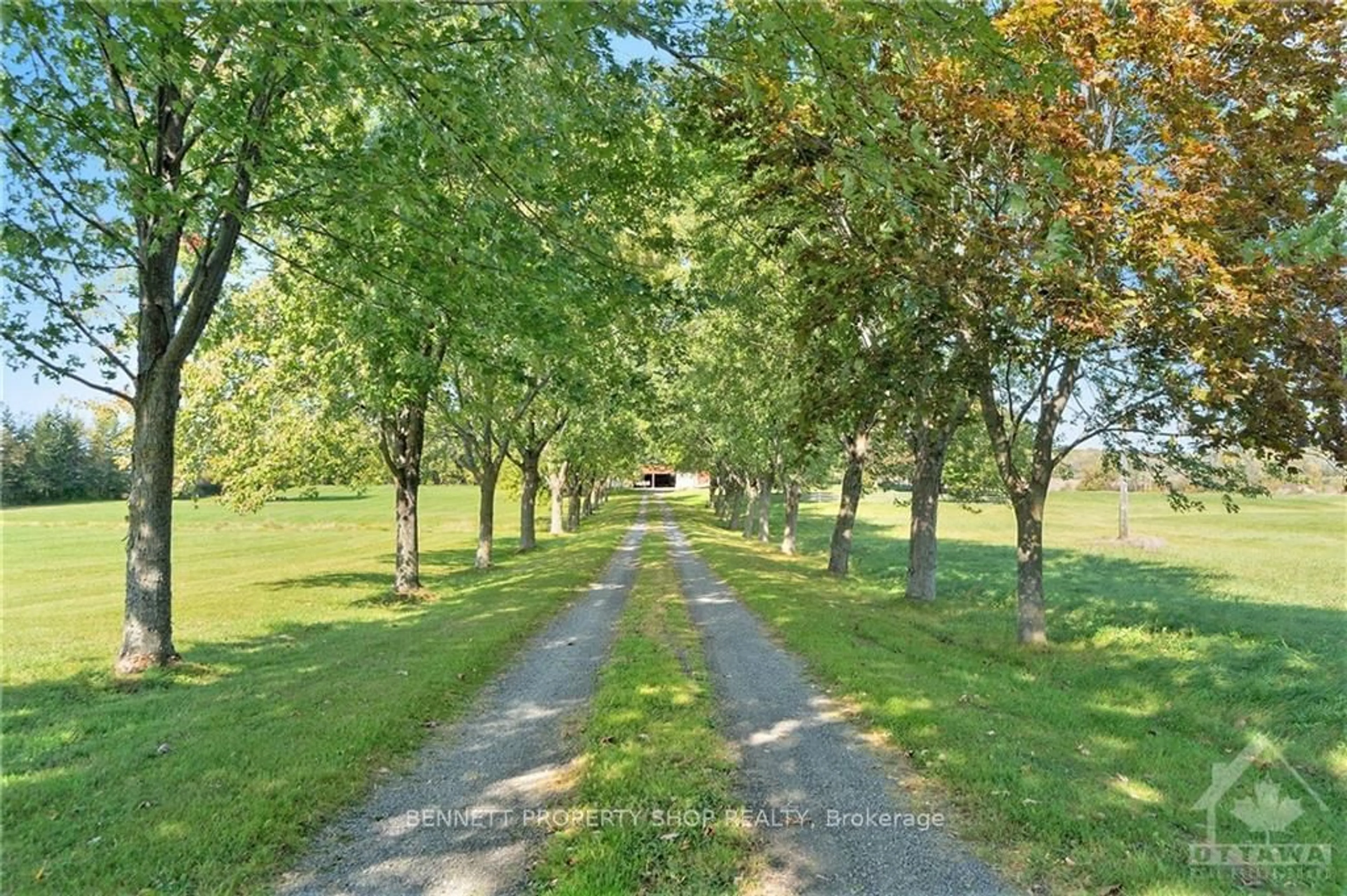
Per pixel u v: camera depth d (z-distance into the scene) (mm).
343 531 52312
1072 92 5090
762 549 32719
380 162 6973
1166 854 4527
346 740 6262
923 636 12492
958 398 13055
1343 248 3461
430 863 4426
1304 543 34344
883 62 6840
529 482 34250
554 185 8039
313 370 17922
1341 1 7711
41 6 4957
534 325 9141
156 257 10039
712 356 25125
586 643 11375
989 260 9133
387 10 4668
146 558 10086
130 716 7527
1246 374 8422
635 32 4469
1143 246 8172
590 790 5414
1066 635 13445
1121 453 12117
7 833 4543
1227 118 8703
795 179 10266
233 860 4324
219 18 4555
